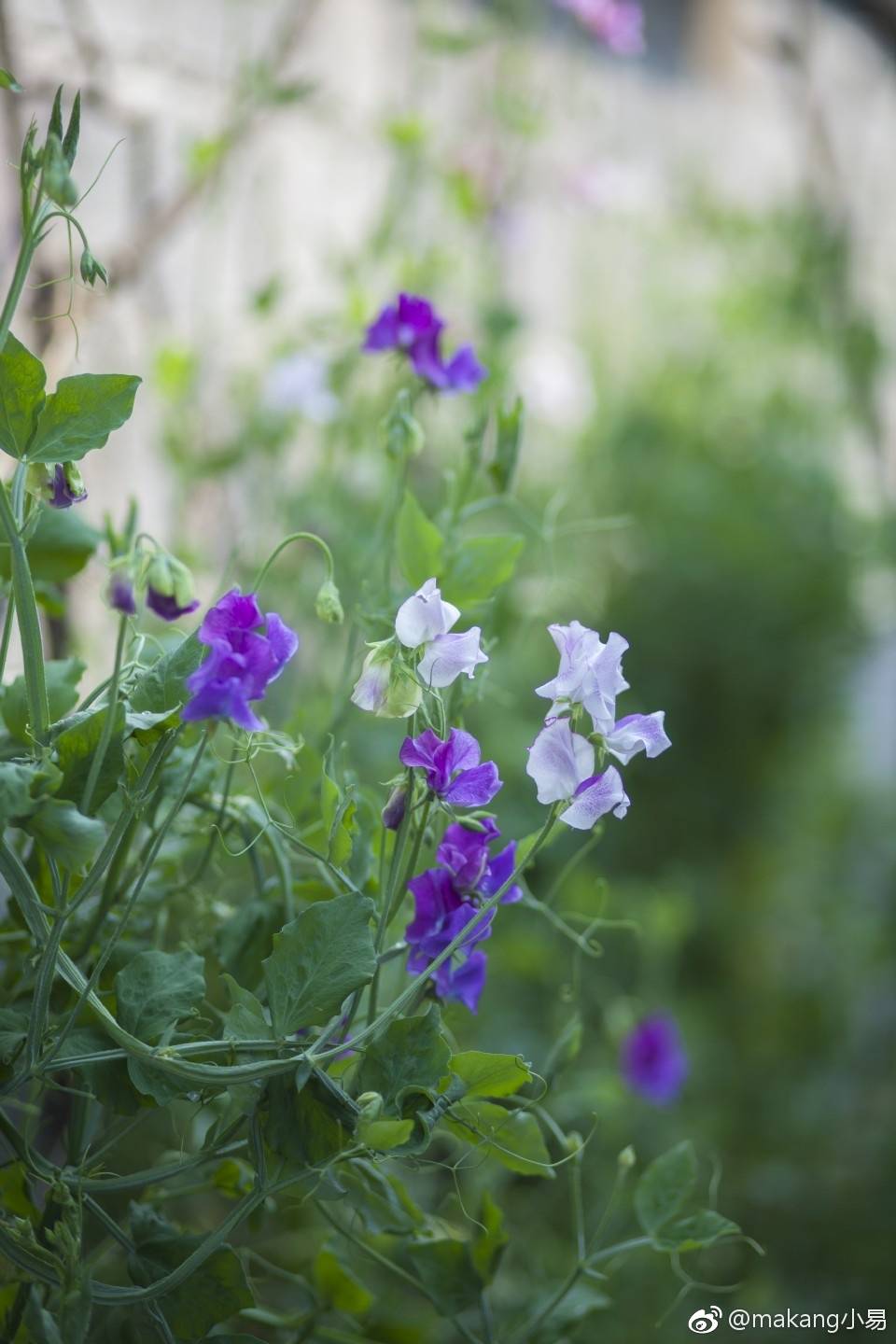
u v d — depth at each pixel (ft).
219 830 3.34
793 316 10.44
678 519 9.27
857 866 10.10
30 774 2.82
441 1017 3.39
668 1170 3.43
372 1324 3.56
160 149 5.47
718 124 12.07
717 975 8.87
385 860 3.36
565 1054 3.55
